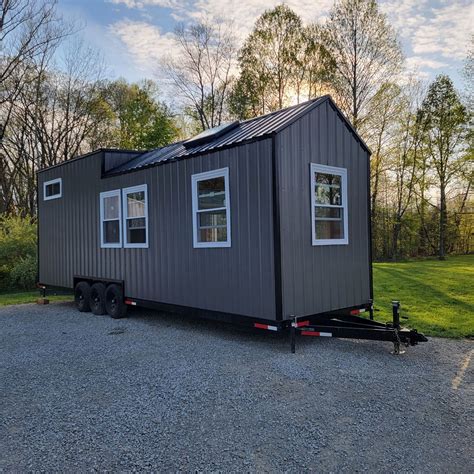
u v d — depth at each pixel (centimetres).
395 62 1909
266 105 2147
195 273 623
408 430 303
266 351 520
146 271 725
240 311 552
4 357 530
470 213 2462
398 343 484
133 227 759
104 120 2423
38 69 2084
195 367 461
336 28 1922
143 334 641
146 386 406
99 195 845
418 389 381
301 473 251
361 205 643
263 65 2114
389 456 268
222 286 578
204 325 698
